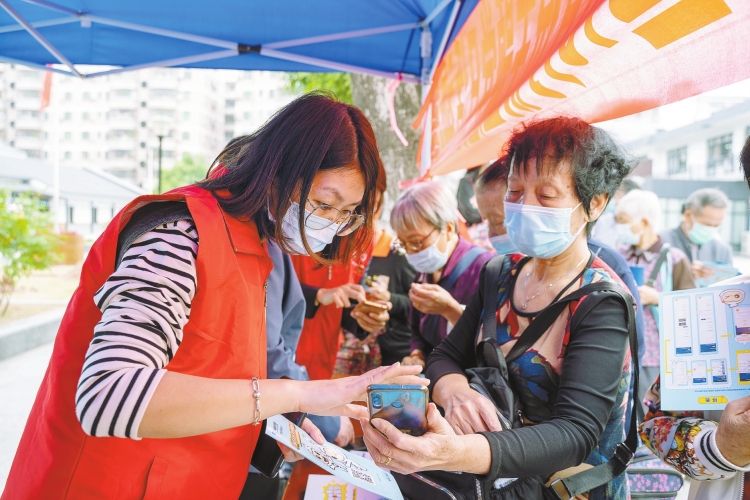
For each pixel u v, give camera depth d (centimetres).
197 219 104
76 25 352
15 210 854
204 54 358
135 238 102
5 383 577
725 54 80
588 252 140
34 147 6525
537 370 129
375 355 296
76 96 7825
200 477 111
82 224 3086
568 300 127
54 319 826
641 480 190
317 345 284
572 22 109
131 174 7844
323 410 107
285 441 114
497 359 135
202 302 103
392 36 352
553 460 110
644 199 382
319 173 113
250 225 117
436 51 324
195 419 88
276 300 168
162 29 337
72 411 104
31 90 6506
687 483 316
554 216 130
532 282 141
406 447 97
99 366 86
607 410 117
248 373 110
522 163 134
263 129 118
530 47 140
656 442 127
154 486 105
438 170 308
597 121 132
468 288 241
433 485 121
